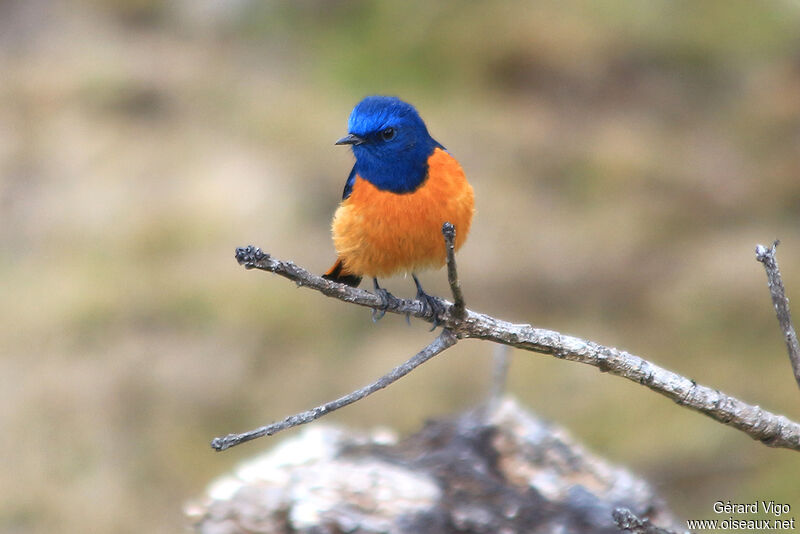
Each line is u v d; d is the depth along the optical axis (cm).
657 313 1530
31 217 1680
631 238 1661
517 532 577
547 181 1798
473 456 629
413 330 1484
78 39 2127
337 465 627
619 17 2128
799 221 1694
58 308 1500
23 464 1271
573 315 1527
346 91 1986
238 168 1739
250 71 2048
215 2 2191
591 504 593
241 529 604
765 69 2020
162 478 1253
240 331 1459
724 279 1557
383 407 1336
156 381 1384
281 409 1347
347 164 1764
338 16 2167
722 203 1733
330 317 1504
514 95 1997
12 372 1403
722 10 2147
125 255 1603
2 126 1877
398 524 578
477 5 2134
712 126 1916
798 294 1520
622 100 1989
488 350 1424
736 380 1384
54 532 1173
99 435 1308
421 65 2042
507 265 1609
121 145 1820
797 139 1861
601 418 1300
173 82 1991
